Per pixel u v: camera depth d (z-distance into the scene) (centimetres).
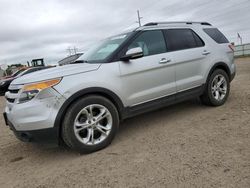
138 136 455
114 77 425
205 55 552
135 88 450
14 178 362
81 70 406
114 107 423
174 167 326
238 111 527
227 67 596
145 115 575
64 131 383
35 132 372
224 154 345
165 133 453
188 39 541
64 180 333
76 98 392
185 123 493
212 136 411
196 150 367
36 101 372
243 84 854
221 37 618
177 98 509
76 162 381
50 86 374
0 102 1267
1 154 461
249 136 394
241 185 273
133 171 330
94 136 413
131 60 446
